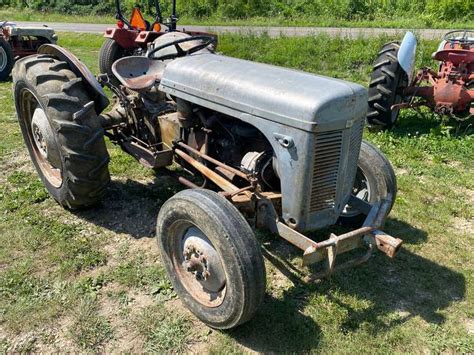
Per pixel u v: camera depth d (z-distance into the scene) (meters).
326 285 3.22
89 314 2.91
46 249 3.55
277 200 3.01
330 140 2.62
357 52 10.55
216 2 21.95
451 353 2.71
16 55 10.08
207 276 2.76
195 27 17.53
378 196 3.48
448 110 5.92
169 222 2.85
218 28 17.17
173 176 4.35
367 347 2.71
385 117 6.04
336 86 2.63
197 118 3.49
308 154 2.59
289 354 2.65
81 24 21.97
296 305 3.04
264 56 11.45
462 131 6.12
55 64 3.66
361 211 3.33
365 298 3.12
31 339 2.74
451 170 5.02
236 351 2.66
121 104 4.40
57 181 4.06
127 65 4.00
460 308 3.05
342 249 2.77
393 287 3.24
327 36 12.11
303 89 2.65
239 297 2.49
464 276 3.36
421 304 3.09
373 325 2.87
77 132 3.47
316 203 2.78
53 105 3.45
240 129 3.17
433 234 3.87
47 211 4.09
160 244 2.98
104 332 2.79
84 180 3.63
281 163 2.73
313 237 3.68
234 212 2.57
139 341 2.74
